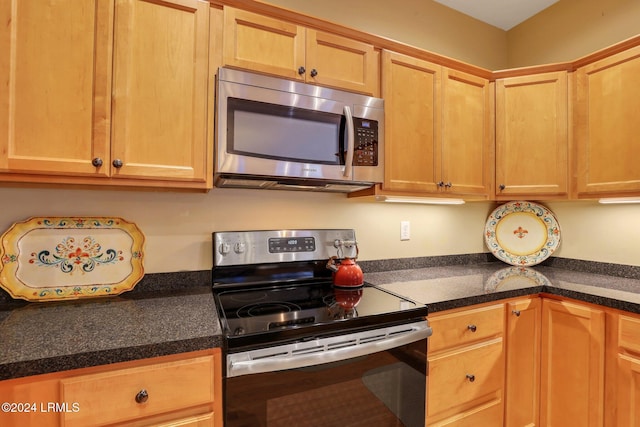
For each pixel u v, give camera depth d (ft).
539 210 7.09
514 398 4.99
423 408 4.10
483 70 6.17
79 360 2.62
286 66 4.51
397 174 5.29
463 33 7.50
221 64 4.17
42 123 3.38
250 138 4.17
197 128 4.04
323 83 4.75
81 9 3.54
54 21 3.44
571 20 6.82
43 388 2.57
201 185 4.12
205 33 4.09
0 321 3.38
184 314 3.66
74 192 4.35
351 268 5.11
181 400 2.95
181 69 3.97
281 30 4.49
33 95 3.35
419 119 5.53
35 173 3.39
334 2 6.06
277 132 4.34
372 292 4.82
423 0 7.01
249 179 4.34
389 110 5.24
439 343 4.32
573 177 5.82
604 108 5.41
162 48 3.89
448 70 5.84
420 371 4.06
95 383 2.68
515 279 5.73
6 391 2.49
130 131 3.73
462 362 4.52
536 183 6.05
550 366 5.11
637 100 5.01
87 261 4.35
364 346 3.56
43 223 4.16
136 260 4.60
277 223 5.54
